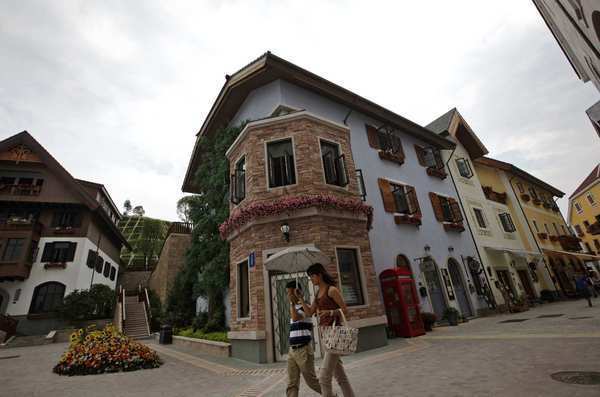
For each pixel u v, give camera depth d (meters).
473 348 6.22
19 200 21.19
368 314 8.15
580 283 12.95
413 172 15.51
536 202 24.38
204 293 13.66
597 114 4.84
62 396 5.34
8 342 16.50
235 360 8.08
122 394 5.34
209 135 15.03
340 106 13.27
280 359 7.38
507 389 3.43
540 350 5.21
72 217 22.52
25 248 19.61
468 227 16.89
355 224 9.16
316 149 9.52
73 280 20.67
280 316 7.71
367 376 4.93
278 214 8.43
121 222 60.97
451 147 18.30
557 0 5.30
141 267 35.50
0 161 21.88
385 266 11.45
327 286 3.50
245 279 8.93
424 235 13.91
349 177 9.88
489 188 20.38
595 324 7.32
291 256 5.42
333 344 3.05
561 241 23.69
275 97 11.43
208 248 12.66
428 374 4.56
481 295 14.95
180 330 15.31
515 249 18.92
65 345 15.45
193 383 5.89
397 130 16.00
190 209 14.23
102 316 20.86
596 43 3.91
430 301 12.35
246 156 9.83
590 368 3.82
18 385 6.38
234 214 9.66
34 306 19.30
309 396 4.26
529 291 18.53
